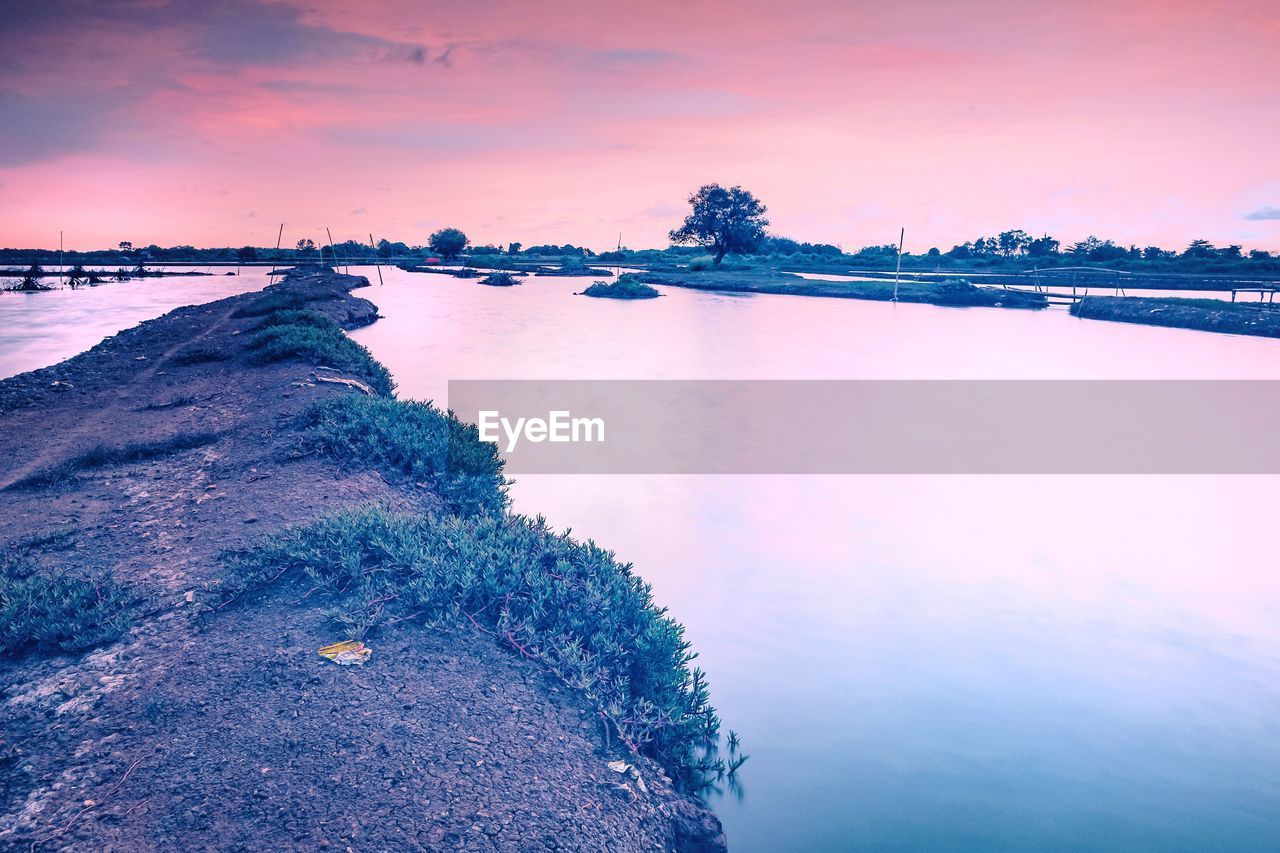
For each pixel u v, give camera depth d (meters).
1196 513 11.17
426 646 5.20
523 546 6.56
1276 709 6.23
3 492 8.71
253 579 5.84
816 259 110.50
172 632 5.24
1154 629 7.58
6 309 41.72
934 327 38.91
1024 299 51.16
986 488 12.28
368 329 34.75
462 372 23.45
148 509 8.01
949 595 8.25
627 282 59.50
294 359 17.97
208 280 73.00
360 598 5.55
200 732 4.14
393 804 3.67
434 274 88.94
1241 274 76.94
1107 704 6.27
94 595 5.73
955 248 118.31
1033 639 7.31
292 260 119.88
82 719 4.29
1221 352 29.89
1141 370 25.62
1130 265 87.88
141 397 15.24
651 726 5.04
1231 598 8.27
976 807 5.01
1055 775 5.38
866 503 11.41
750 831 4.73
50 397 15.38
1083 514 11.05
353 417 10.84
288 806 3.60
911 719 6.00
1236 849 4.67
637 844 3.92
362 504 7.84
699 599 8.05
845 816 4.89
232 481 8.83
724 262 97.81
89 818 3.50
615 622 5.79
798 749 5.57
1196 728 5.96
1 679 4.74
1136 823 4.90
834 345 31.36
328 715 4.32
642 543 9.62
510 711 4.66
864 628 7.48
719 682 6.46
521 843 3.57
